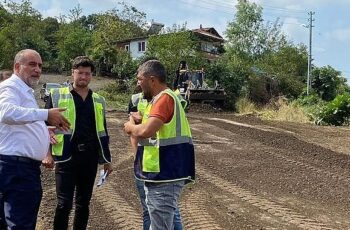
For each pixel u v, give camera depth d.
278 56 53.72
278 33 55.03
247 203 8.09
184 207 7.63
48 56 63.62
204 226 6.69
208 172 10.45
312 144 15.12
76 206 5.55
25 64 4.54
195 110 30.16
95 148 5.48
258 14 54.31
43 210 6.96
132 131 4.41
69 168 5.32
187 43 40.69
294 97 43.22
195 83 31.89
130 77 42.41
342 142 16.50
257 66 46.62
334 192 9.13
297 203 8.24
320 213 7.69
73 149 5.35
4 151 4.39
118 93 40.22
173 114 4.40
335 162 12.21
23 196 4.38
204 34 59.28
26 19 63.75
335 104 24.06
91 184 5.54
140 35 71.75
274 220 7.18
